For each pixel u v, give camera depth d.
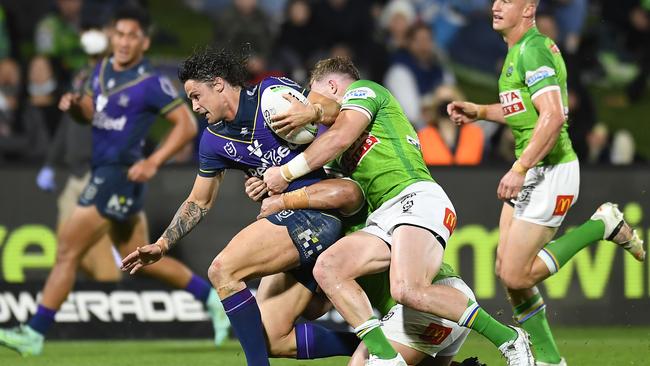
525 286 23.77
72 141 32.78
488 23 50.38
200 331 32.56
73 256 29.62
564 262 23.80
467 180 33.22
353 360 20.69
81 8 45.97
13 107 40.28
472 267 33.19
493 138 39.44
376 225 20.75
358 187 21.03
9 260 32.69
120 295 32.47
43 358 28.48
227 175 32.75
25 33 50.09
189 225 21.44
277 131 20.25
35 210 32.88
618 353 28.56
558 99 22.22
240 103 20.45
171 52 50.53
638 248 24.61
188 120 29.70
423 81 44.59
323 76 21.91
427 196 20.59
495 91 50.12
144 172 29.41
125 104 29.22
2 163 32.81
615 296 33.50
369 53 45.06
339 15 45.53
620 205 33.53
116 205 29.58
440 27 50.47
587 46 46.84
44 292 29.39
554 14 46.75
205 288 30.59
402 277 19.67
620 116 49.22
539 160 22.11
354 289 19.98
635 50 50.44
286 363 27.03
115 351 29.86
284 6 50.06
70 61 45.19
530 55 22.62
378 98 20.97
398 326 20.47
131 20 29.27
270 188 20.47
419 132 38.12
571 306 33.47
